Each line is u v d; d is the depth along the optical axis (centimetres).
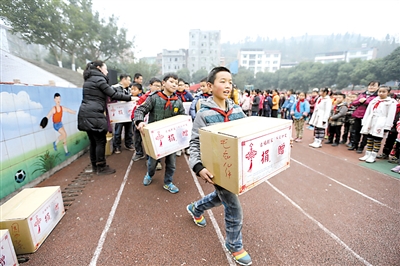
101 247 184
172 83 267
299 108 624
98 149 338
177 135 255
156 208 248
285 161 152
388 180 342
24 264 165
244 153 116
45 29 1571
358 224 222
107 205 255
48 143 342
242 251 166
